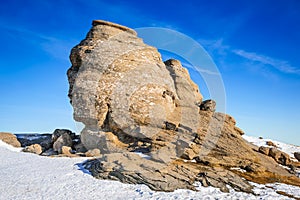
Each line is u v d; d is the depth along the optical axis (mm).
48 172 16062
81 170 16297
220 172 15750
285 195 13961
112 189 13383
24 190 13219
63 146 22531
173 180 14023
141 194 12812
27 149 24562
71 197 12430
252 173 17594
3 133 28844
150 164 15242
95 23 25703
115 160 15898
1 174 15883
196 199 12375
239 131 24516
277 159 22047
